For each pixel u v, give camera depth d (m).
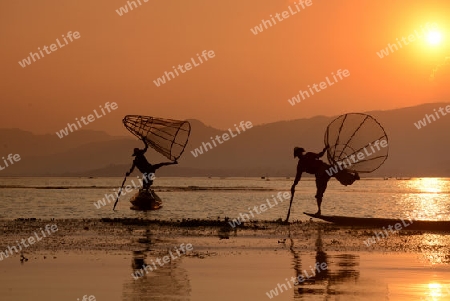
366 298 32.09
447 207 116.62
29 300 31.69
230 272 39.03
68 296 32.53
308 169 66.12
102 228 62.28
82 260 43.28
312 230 60.25
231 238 54.56
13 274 38.25
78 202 124.56
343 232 58.84
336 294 33.06
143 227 62.88
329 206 113.62
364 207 112.31
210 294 32.97
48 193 176.00
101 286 34.84
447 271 39.25
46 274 38.31
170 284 35.44
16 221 70.19
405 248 49.12
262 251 47.38
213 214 89.81
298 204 117.69
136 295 32.72
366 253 46.50
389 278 37.09
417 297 32.38
